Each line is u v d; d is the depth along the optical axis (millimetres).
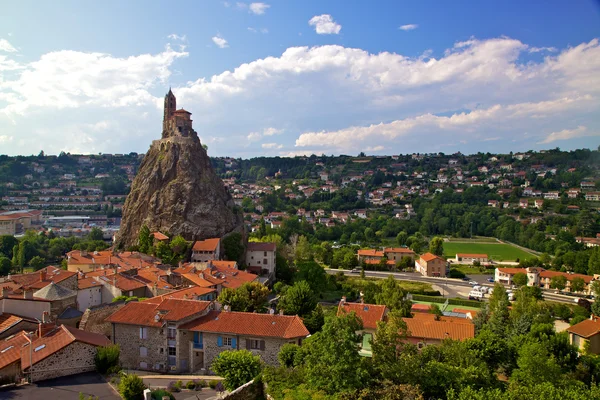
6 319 57625
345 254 193625
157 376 54406
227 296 76500
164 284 88812
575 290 148750
